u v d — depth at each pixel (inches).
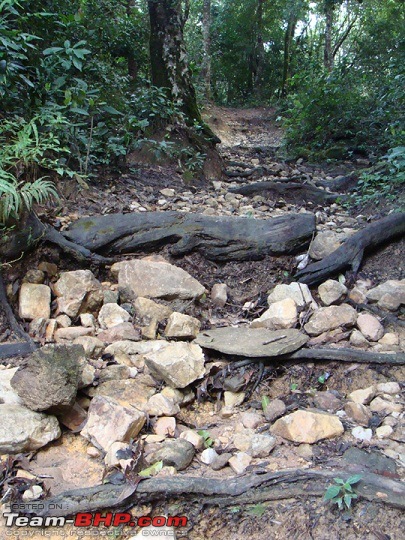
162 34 314.8
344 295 153.6
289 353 127.4
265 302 157.8
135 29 342.3
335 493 86.4
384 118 364.5
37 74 197.0
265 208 232.2
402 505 84.8
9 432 95.6
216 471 98.4
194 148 289.0
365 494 87.5
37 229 147.3
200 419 117.6
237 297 161.0
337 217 220.5
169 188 245.4
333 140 382.3
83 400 114.3
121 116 254.1
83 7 275.6
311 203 248.2
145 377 121.3
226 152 389.1
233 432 111.3
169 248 166.4
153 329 137.8
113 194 213.0
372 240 167.0
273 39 966.4
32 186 141.4
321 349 127.8
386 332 140.9
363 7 723.4
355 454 99.6
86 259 155.3
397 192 219.9
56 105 190.4
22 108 189.3
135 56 343.9
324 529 84.4
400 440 104.2
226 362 128.2
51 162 172.1
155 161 267.1
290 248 168.6
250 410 119.5
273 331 138.3
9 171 150.7
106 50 314.0
